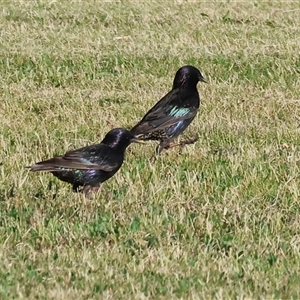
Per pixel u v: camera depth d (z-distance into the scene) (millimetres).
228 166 14758
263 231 12148
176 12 27938
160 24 26625
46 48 23719
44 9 28281
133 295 9891
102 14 27578
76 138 16578
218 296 9812
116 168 13328
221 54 23250
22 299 9711
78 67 22203
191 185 13742
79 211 12625
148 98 19609
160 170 14633
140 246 11508
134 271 10641
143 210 12625
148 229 12047
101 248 11320
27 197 13195
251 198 13375
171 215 12602
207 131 17141
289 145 16203
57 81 21344
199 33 25469
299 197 13477
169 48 23859
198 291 10094
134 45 24016
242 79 21578
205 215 12625
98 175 13164
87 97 19750
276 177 14234
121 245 11484
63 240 11664
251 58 22891
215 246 11648
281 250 11445
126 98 19750
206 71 21938
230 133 16906
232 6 29031
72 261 10922
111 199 13164
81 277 10406
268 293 10117
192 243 11656
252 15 27797
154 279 10406
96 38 24797
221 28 26125
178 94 15930
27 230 11883
